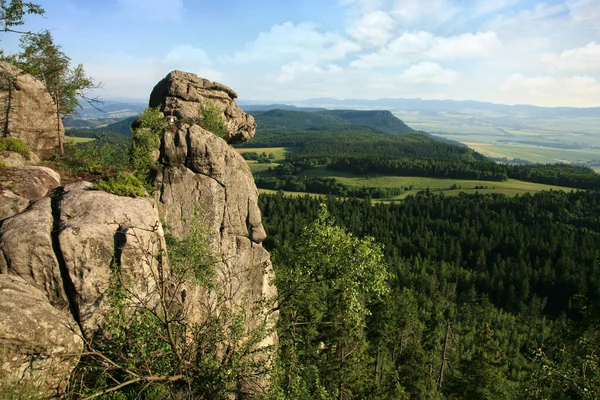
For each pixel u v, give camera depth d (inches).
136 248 544.1
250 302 916.6
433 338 2267.5
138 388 493.0
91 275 515.5
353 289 789.2
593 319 828.6
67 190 611.2
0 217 536.4
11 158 697.6
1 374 388.8
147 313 510.3
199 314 740.0
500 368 1756.9
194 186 872.9
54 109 937.5
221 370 520.7
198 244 645.3
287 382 615.5
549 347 987.9
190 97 1162.0
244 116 1342.3
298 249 824.9
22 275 485.4
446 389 1961.1
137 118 916.0
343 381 1215.6
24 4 864.3
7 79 845.2
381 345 1854.1
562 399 802.2
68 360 442.0
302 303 983.0
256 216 961.5
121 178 692.7
